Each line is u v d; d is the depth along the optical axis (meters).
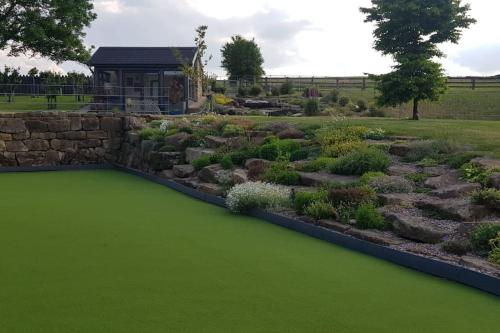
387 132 10.05
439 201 6.05
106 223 6.84
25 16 26.39
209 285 4.31
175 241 5.87
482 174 6.52
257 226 6.76
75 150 15.18
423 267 4.80
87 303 3.85
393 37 17.02
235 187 7.89
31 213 7.54
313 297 4.07
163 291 4.14
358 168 7.92
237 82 36.78
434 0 16.45
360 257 5.30
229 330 3.40
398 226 5.64
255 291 4.18
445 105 28.11
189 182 10.12
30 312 3.67
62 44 27.42
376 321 3.61
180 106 25.58
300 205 6.95
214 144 11.52
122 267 4.80
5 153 14.27
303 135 10.91
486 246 4.93
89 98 30.69
